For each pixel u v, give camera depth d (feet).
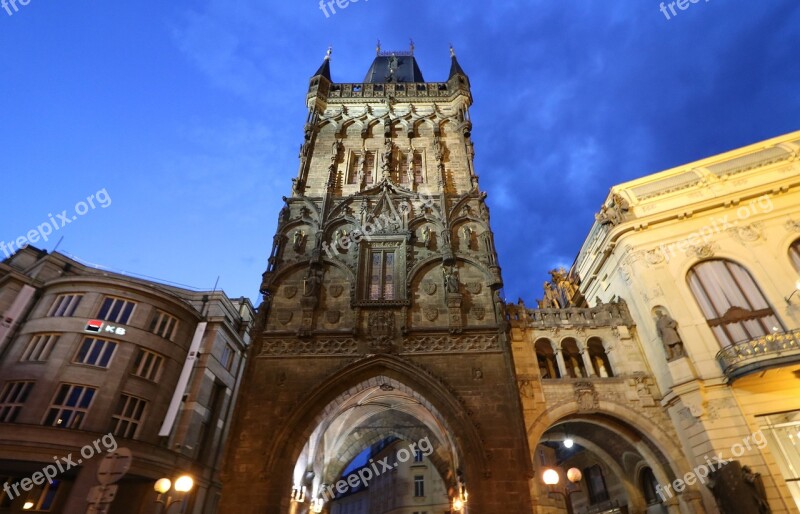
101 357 95.14
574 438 85.61
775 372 60.64
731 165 81.66
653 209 82.38
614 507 87.76
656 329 70.85
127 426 92.79
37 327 95.25
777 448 58.39
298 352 69.00
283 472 59.00
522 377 70.28
